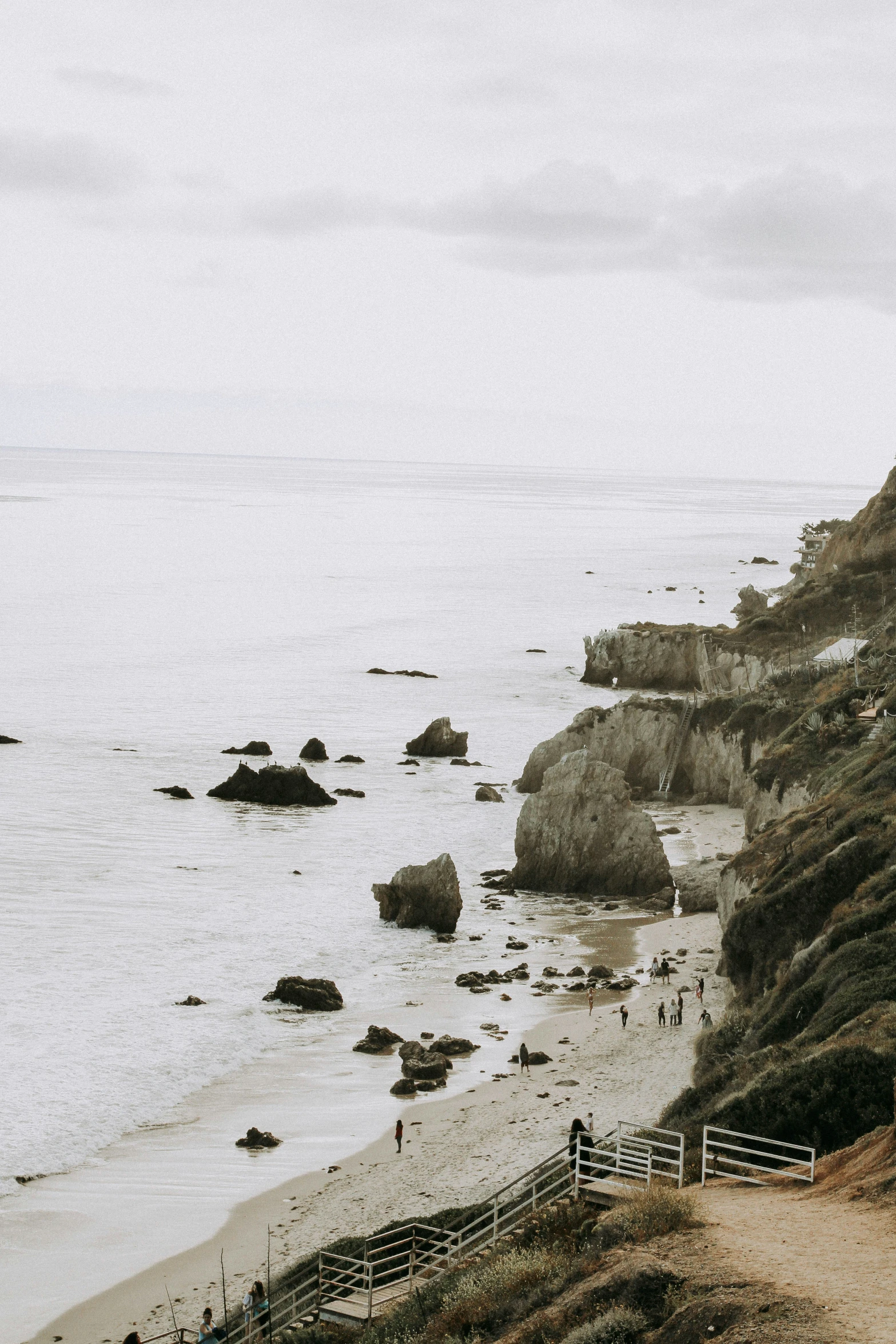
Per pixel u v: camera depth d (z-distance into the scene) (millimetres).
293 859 77375
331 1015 52500
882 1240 18281
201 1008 52531
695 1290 17109
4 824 82562
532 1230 22562
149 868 74375
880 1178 20656
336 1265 28688
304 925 64750
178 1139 40969
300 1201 36625
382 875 74812
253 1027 50812
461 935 64250
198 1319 30344
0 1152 39562
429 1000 54406
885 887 42125
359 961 59500
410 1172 38000
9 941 60062
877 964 35469
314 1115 42781
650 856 72562
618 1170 23141
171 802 90750
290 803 90750
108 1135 41125
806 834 52094
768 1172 22875
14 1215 36062
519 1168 37406
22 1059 46594
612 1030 50156
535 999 54438
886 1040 27688
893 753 56031
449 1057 48094
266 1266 32531
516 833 83875
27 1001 52344
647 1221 19891
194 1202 36781
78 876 72000
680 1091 42500
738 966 48031
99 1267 33219
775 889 48406
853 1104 24953
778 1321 15789
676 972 57625
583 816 73500
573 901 71500
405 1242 27656
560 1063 46906
